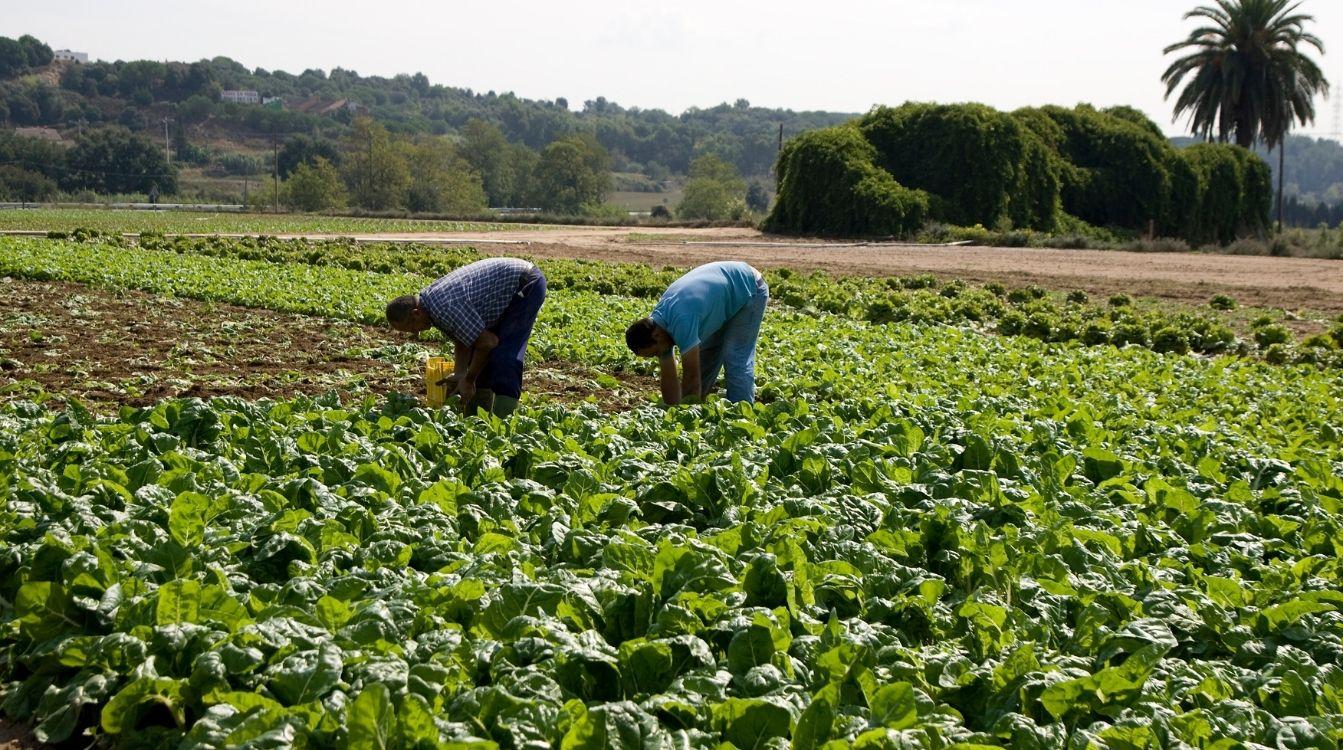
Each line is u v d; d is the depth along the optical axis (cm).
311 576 535
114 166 16000
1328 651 518
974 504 710
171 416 812
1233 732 431
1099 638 519
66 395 1172
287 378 1346
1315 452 1021
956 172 6266
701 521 698
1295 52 7500
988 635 519
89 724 454
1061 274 3703
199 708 434
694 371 1011
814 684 452
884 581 561
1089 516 705
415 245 4519
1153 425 1071
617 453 822
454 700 414
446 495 673
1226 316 2614
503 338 1008
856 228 6116
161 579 525
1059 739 421
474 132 17275
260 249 3588
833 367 1504
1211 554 653
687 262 3947
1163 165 7000
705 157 15625
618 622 495
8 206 11600
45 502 614
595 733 376
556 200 15338
